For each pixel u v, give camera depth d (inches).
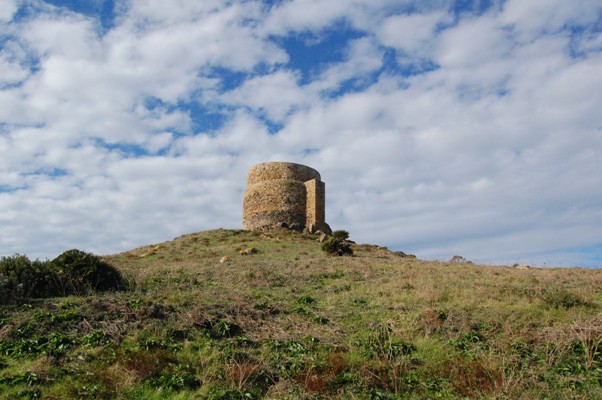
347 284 818.2
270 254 1344.7
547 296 641.0
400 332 521.7
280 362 442.6
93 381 382.3
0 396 348.8
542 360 442.0
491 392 380.8
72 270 690.8
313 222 1993.1
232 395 372.2
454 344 488.7
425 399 384.5
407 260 1289.4
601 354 445.1
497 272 1007.6
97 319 518.9
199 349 464.4
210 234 1879.9
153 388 380.5
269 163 2160.4
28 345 443.8
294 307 632.4
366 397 383.6
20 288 596.7
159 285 770.2
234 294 694.5
